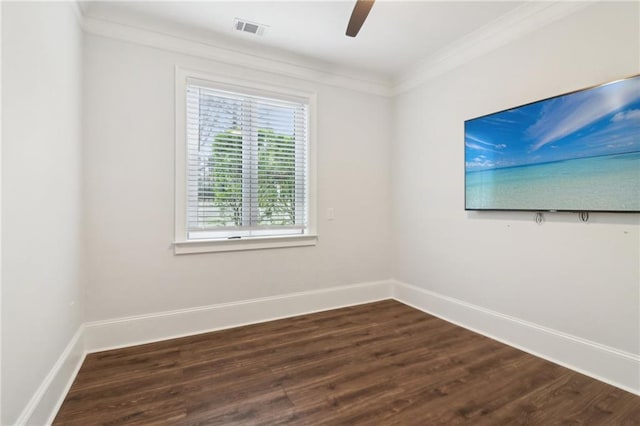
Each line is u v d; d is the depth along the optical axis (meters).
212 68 2.71
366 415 1.60
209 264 2.71
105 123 2.33
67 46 1.87
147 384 1.87
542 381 1.90
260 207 2.98
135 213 2.43
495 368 2.05
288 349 2.35
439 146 3.06
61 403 1.67
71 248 1.95
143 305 2.46
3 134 1.11
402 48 2.85
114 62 2.35
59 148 1.71
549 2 2.11
